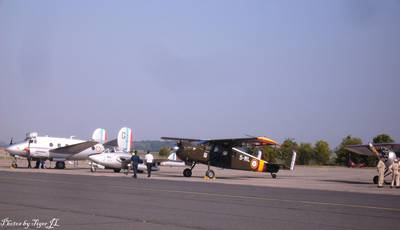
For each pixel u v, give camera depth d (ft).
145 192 60.95
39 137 145.69
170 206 46.19
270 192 67.26
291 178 122.11
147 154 107.45
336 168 244.22
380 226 36.65
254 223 36.78
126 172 123.13
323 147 309.01
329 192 70.79
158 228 33.40
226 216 40.22
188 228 33.78
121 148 172.96
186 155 109.29
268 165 118.42
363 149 99.81
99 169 150.82
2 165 169.37
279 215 41.52
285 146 272.31
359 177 133.90
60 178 87.45
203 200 52.60
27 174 99.91
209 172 108.88
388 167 89.92
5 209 41.34
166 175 121.08
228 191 66.49
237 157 113.70
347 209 47.26
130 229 32.71
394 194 69.97
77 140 153.28
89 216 38.19
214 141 109.40
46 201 47.85
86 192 59.21
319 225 36.42
